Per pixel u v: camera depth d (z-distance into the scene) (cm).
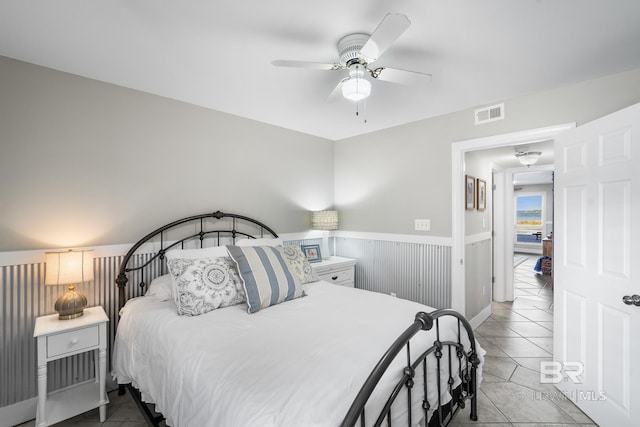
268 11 150
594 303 192
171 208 265
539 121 246
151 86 239
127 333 200
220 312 196
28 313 200
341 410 104
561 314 224
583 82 227
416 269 329
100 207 229
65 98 215
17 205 197
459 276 296
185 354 146
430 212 316
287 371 123
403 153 339
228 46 183
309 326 170
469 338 182
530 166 450
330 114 306
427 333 161
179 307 192
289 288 218
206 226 288
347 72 215
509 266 458
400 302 214
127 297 240
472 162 356
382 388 119
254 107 286
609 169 180
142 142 249
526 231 989
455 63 200
